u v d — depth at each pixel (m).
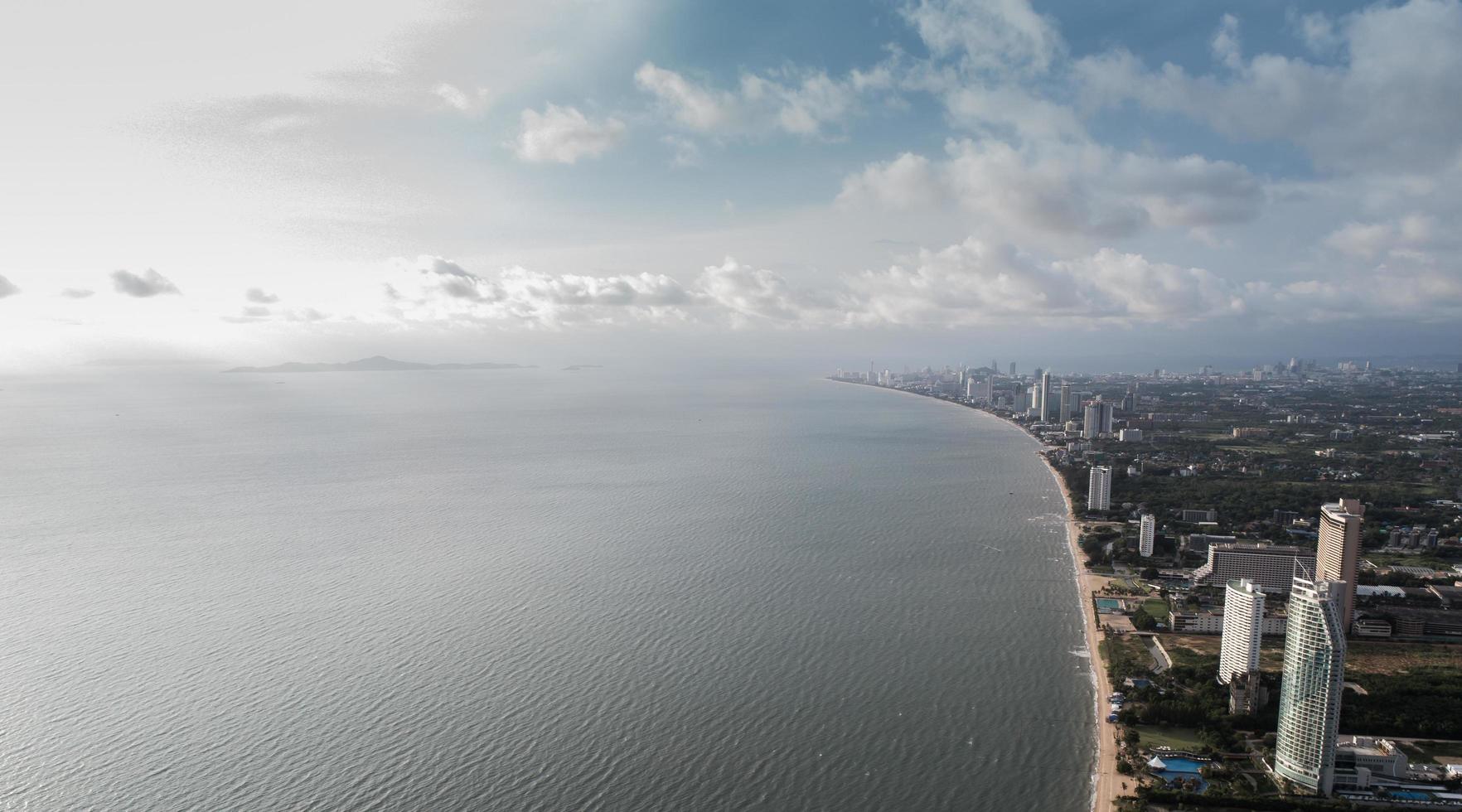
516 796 189.38
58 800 186.38
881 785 198.88
